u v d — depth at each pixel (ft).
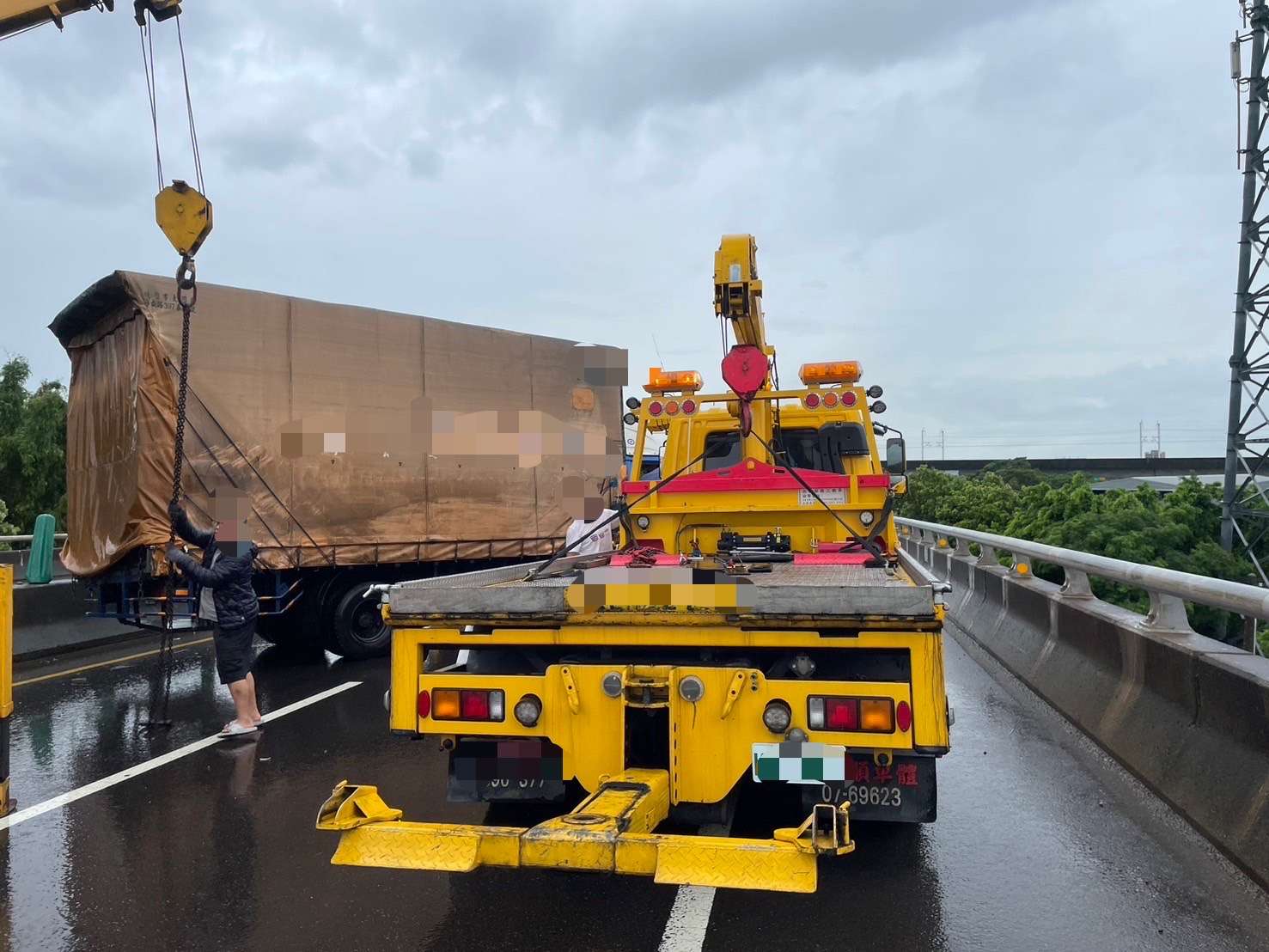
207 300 29.48
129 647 38.63
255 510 30.19
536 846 10.76
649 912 12.69
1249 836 13.10
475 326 37.22
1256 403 78.79
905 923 12.12
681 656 13.84
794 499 20.62
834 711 12.53
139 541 27.78
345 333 32.89
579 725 13.35
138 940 12.08
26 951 11.79
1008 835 15.10
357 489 32.99
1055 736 20.86
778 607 12.62
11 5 20.01
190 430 28.84
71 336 34.12
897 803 12.93
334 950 11.71
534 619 13.53
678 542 21.12
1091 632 21.91
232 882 13.93
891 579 15.42
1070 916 12.16
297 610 33.09
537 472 39.09
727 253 18.80
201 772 19.76
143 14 20.49
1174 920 11.94
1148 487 66.28
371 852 11.09
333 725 23.93
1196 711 15.92
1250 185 81.46
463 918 12.59
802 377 23.62
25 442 94.27
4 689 17.39
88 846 15.49
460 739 14.17
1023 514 63.93
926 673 12.42
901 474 22.67
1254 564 61.05
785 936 11.85
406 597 13.96
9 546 77.87
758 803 16.24
